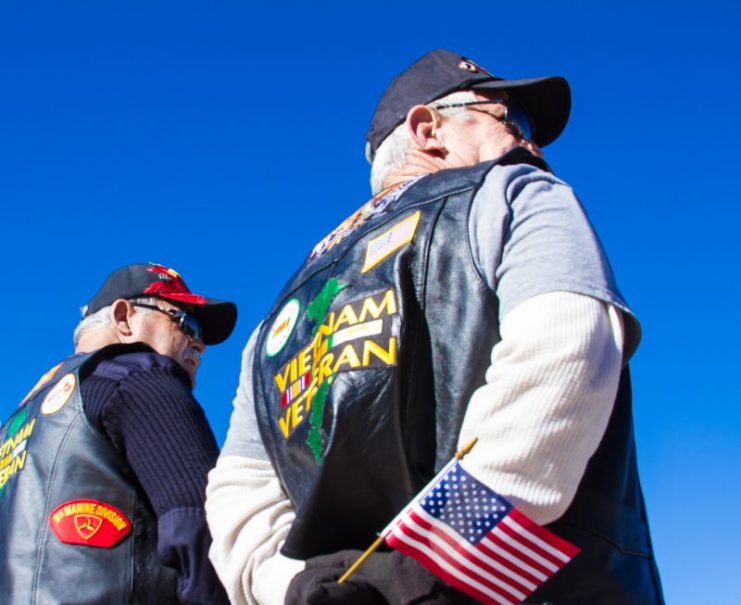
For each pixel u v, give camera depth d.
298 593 1.53
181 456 2.81
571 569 1.54
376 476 1.61
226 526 1.83
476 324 1.62
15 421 3.24
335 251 1.91
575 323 1.48
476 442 1.45
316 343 1.77
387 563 1.48
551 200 1.68
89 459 2.89
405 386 1.61
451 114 2.15
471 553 1.41
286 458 1.80
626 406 1.69
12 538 2.88
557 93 2.25
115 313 3.77
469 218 1.70
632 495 1.67
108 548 2.80
